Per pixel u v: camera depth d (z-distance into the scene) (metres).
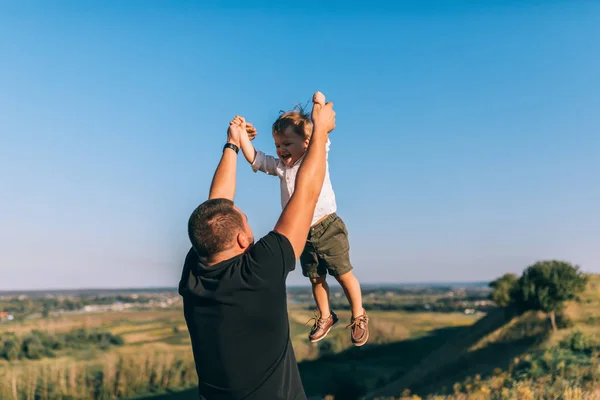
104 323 149.12
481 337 41.78
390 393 40.53
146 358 75.00
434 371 40.91
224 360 2.47
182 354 83.50
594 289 41.16
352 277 3.82
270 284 2.42
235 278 2.43
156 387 71.12
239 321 2.44
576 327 35.09
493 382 21.80
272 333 2.47
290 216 2.54
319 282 3.90
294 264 2.50
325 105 2.77
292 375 2.58
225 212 2.54
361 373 59.44
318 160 2.62
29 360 88.31
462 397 21.12
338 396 51.22
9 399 64.69
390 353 72.75
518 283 41.53
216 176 3.17
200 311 2.51
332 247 3.72
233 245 2.53
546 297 38.53
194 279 2.59
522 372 21.47
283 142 3.69
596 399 15.20
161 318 169.00
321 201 3.69
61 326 133.62
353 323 3.82
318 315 3.91
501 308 47.91
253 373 2.46
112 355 78.94
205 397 2.58
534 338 37.25
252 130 3.63
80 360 87.50
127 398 67.81
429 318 124.12
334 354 68.62
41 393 66.44
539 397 16.36
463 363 39.75
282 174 3.69
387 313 139.12
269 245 2.46
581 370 18.45
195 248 2.55
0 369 77.12
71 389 67.88
